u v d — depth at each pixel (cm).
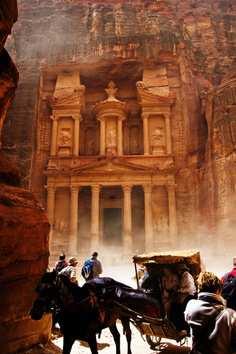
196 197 3541
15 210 729
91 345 624
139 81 4041
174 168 3569
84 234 3712
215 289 386
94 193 3553
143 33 4362
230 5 4909
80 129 4112
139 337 1026
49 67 4116
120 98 4269
